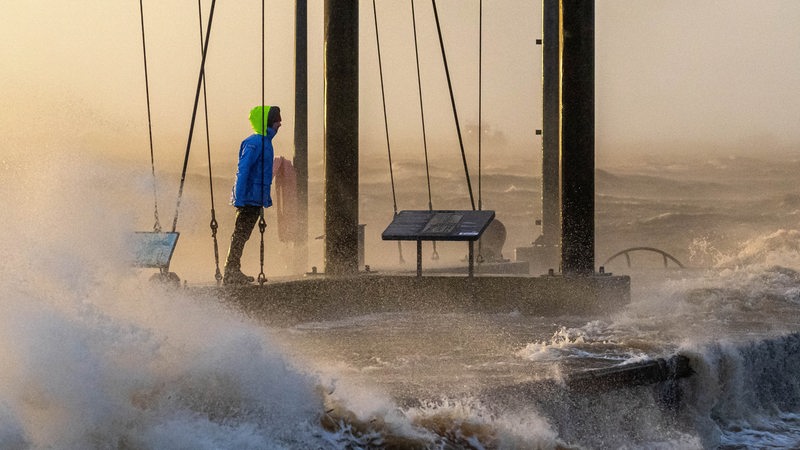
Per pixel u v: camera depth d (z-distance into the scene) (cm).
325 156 3791
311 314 3338
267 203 3150
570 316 3641
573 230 3803
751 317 3491
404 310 3738
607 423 2347
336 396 1912
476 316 3603
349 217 3769
